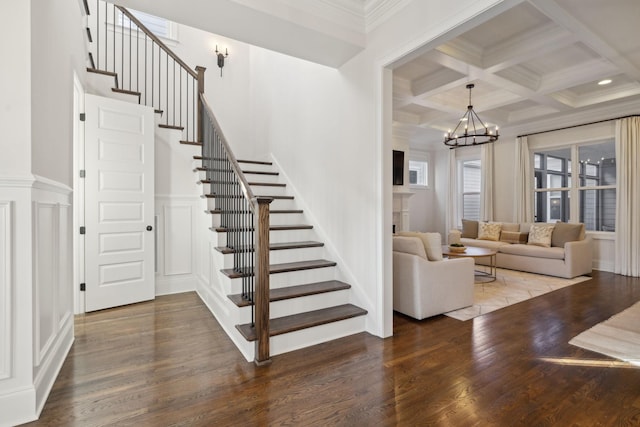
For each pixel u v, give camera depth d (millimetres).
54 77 2176
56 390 1971
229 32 2648
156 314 3326
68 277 2516
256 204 2320
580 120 5859
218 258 3125
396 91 4805
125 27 4945
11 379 1674
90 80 3637
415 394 1963
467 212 8391
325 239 3562
